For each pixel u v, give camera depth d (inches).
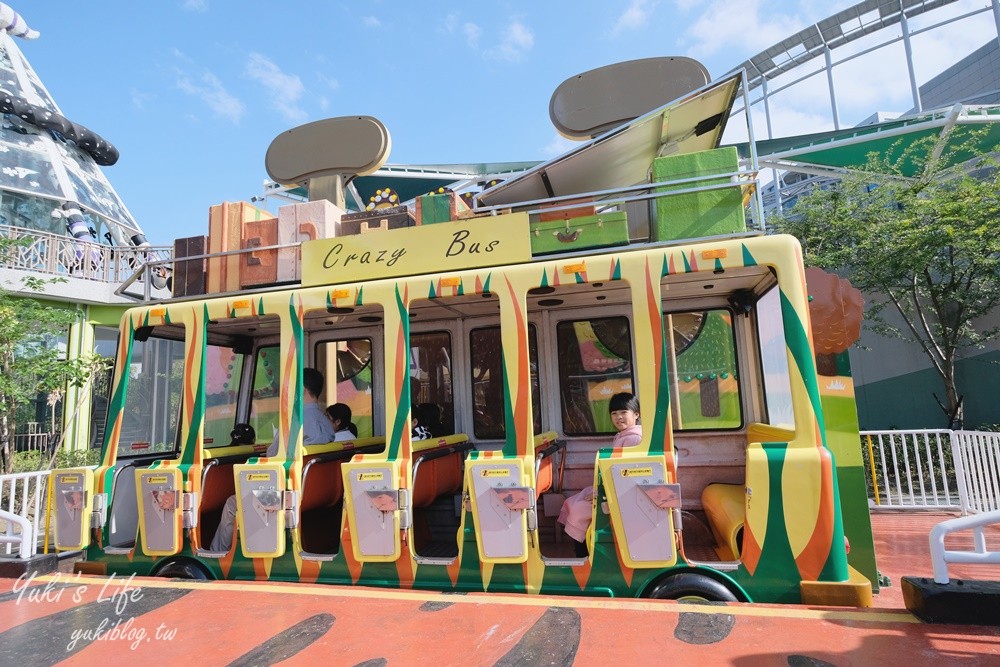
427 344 210.1
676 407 185.0
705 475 180.1
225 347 220.7
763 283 164.9
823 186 620.4
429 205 171.8
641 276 138.9
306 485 161.9
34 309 395.9
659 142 192.2
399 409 150.4
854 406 150.5
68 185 658.8
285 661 105.9
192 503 162.6
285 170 236.7
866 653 97.5
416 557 144.3
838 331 151.8
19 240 439.5
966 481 286.7
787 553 124.2
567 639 108.0
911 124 494.9
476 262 155.6
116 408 176.1
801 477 124.9
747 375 181.2
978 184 381.7
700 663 97.1
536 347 196.9
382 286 156.6
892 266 390.9
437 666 101.6
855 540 146.8
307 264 168.9
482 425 202.8
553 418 192.9
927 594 108.7
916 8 746.2
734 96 174.1
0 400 391.9
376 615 124.0
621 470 131.7
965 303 394.9
